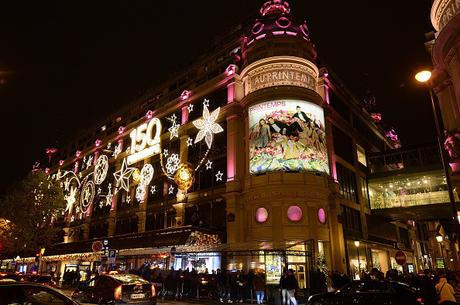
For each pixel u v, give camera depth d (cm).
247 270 2491
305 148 2672
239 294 2045
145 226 3841
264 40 3045
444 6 2222
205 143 3409
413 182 3725
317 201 2622
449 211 3666
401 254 1691
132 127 4575
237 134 3062
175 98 4066
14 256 4903
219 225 3006
